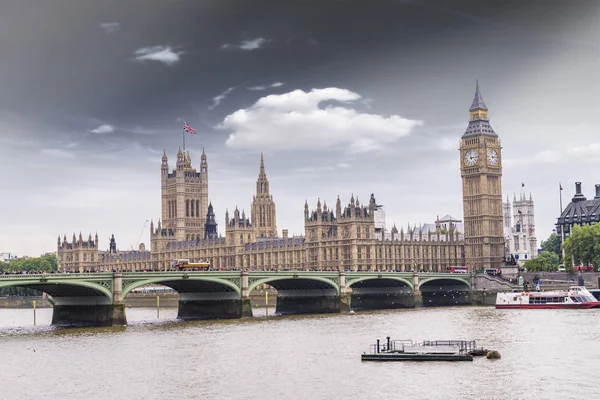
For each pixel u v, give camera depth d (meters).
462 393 116.50
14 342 183.50
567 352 150.00
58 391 125.50
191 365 146.00
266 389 123.06
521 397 114.06
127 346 172.62
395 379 125.81
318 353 157.00
